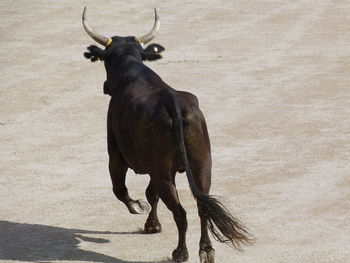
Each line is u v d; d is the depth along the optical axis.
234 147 42.81
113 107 27.94
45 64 65.31
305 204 33.06
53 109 52.75
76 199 35.06
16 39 72.75
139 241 29.30
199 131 25.48
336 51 67.31
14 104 54.12
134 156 26.92
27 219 32.44
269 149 42.09
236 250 27.81
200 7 84.62
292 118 48.31
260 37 73.50
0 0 86.44
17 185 37.47
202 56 67.38
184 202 33.97
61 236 30.16
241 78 59.56
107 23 78.75
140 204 30.20
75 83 59.66
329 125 46.41
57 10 82.94
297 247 27.95
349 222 30.67
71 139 45.94
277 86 56.81
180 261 26.22
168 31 76.12
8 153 43.25
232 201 33.75
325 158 39.91
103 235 30.19
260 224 30.62
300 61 64.38
